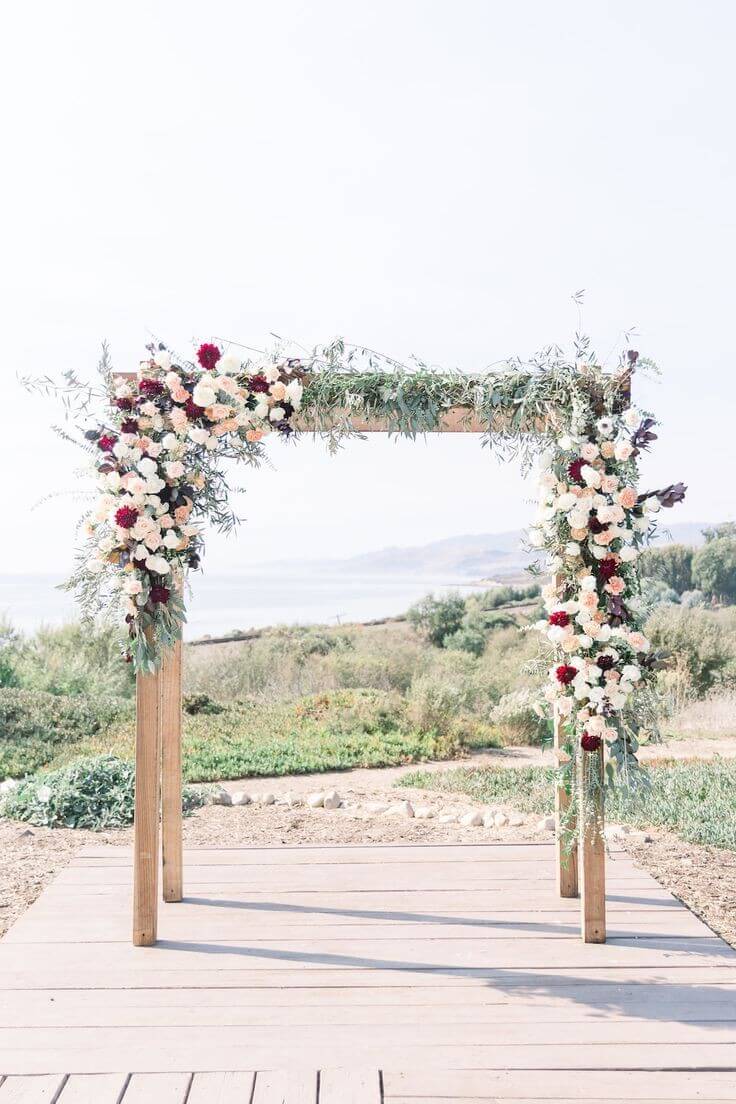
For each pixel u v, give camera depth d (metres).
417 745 10.51
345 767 9.34
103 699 11.45
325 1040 2.97
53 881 4.53
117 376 3.91
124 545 3.71
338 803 6.89
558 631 3.69
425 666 16.61
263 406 3.84
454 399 3.95
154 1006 3.21
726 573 23.09
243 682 14.99
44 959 3.60
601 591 3.75
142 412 3.75
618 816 6.19
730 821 6.02
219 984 3.38
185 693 12.33
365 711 11.84
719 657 14.13
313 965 3.54
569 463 3.72
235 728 11.00
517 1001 3.25
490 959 3.60
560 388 3.81
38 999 3.26
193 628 32.25
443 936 3.82
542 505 3.85
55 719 10.34
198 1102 2.62
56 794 6.18
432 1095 2.66
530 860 4.86
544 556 3.93
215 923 3.98
